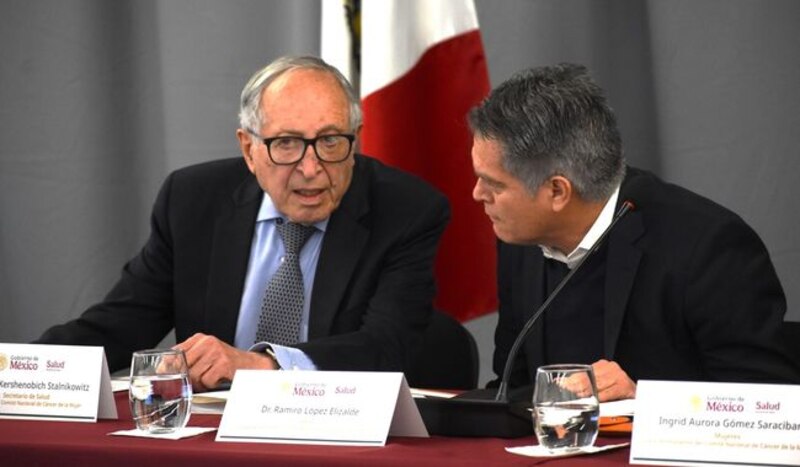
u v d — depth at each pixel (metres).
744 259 5.48
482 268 8.29
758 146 8.42
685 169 8.58
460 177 8.25
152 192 9.73
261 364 5.61
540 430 3.94
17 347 5.02
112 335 6.72
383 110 8.23
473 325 9.34
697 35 8.52
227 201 6.83
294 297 6.54
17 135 9.79
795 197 8.38
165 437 4.37
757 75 8.41
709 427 3.80
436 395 5.26
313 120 6.26
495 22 9.08
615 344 5.53
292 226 6.60
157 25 9.66
